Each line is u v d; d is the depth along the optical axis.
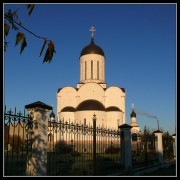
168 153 22.17
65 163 13.91
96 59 49.62
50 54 4.07
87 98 47.31
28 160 8.10
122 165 13.31
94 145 10.67
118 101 47.41
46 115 8.59
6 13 4.36
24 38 3.82
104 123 43.22
